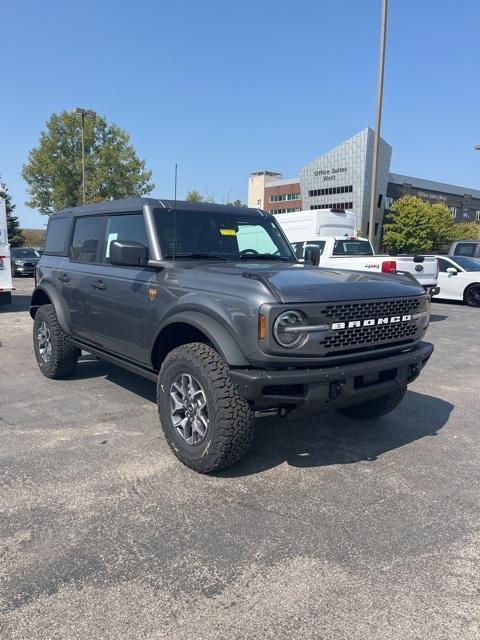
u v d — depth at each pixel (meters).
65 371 6.09
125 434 4.45
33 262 26.27
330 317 3.37
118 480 3.60
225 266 4.17
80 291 5.33
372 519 3.15
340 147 56.97
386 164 57.47
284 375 3.23
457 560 2.76
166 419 3.86
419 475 3.78
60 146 57.28
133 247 4.07
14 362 7.15
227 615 2.32
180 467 3.81
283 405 3.42
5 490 3.44
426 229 54.53
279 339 3.21
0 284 11.32
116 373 6.51
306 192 61.28
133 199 4.82
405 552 2.82
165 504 3.28
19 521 3.06
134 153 58.94
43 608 2.35
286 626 2.26
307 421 4.88
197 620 2.29
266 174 81.44
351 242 12.52
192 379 3.62
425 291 4.13
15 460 3.90
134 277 4.45
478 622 2.30
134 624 2.26
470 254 19.42
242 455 3.59
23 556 2.72
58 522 3.06
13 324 10.62
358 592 2.49
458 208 79.19
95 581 2.54
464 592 2.50
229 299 3.44
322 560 2.74
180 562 2.70
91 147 57.22
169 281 4.03
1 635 2.18
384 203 58.28
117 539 2.89
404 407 5.39
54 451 4.08
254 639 2.19
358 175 55.69
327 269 4.28
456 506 3.33
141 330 4.34
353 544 2.89
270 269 4.01
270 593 2.47
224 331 3.45
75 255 5.65
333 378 3.33
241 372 3.31
